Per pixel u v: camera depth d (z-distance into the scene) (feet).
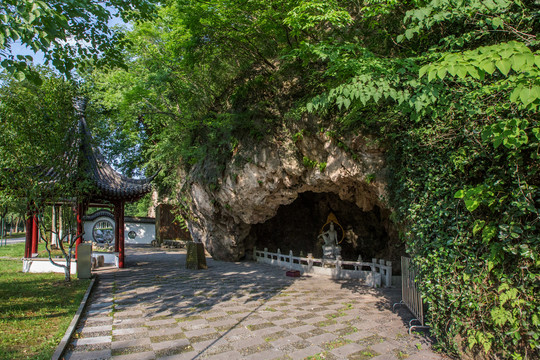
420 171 18.10
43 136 31.48
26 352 15.67
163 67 38.83
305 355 15.97
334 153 32.22
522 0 13.56
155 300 26.84
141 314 22.72
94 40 21.03
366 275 36.91
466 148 14.48
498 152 13.01
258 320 21.44
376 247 50.31
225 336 18.47
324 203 55.31
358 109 25.45
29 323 20.03
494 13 13.55
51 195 35.01
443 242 15.47
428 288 16.39
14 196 33.86
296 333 18.99
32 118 30.73
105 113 58.95
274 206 44.60
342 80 20.70
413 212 18.02
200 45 34.04
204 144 45.88
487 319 13.48
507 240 12.25
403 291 23.94
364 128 28.99
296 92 36.35
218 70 42.04
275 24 29.81
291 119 35.24
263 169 39.22
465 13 13.69
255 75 40.75
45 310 22.99
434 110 14.15
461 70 9.14
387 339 18.08
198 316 22.29
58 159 32.91
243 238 54.60
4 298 26.55
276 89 38.55
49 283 33.32
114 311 23.44
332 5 21.83
